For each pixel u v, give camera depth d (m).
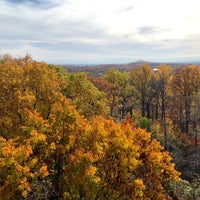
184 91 53.88
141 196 17.73
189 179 34.47
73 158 15.89
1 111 21.34
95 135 17.28
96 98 33.50
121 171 17.17
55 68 39.53
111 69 61.88
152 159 19.61
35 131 16.20
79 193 16.17
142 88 62.53
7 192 13.92
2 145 15.52
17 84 22.27
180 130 53.22
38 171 16.47
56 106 18.14
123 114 62.38
